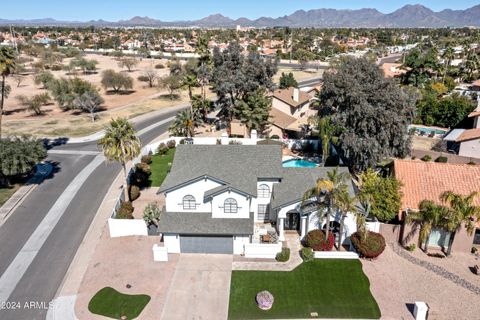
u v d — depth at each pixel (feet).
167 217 111.14
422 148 199.21
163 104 307.99
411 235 110.73
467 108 219.61
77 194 146.72
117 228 118.01
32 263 106.42
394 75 360.28
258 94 206.28
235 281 99.04
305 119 239.71
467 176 121.29
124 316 87.51
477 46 595.06
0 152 140.87
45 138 214.69
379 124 144.46
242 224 108.88
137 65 526.16
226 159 122.52
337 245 114.21
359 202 113.60
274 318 87.40
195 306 90.74
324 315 88.17
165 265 105.29
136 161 177.37
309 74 457.68
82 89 293.23
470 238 107.86
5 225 125.39
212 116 268.00
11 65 181.68
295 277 100.42
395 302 91.71
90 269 103.65
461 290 95.50
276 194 117.39
